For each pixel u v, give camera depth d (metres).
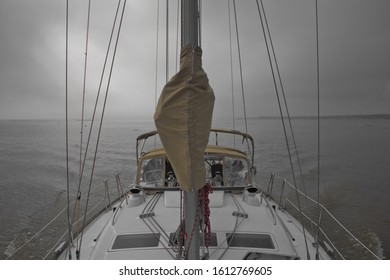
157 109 1.74
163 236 3.32
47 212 10.62
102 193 12.60
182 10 1.77
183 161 1.71
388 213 10.48
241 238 3.29
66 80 2.64
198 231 1.90
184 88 1.66
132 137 40.59
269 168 18.48
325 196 12.71
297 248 3.70
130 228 3.52
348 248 8.09
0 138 40.19
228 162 4.94
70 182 15.19
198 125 1.70
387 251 7.88
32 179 15.84
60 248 3.70
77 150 27.25
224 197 4.45
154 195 4.55
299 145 30.77
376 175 17.03
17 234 8.88
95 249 3.19
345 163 20.77
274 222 3.67
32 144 32.34
